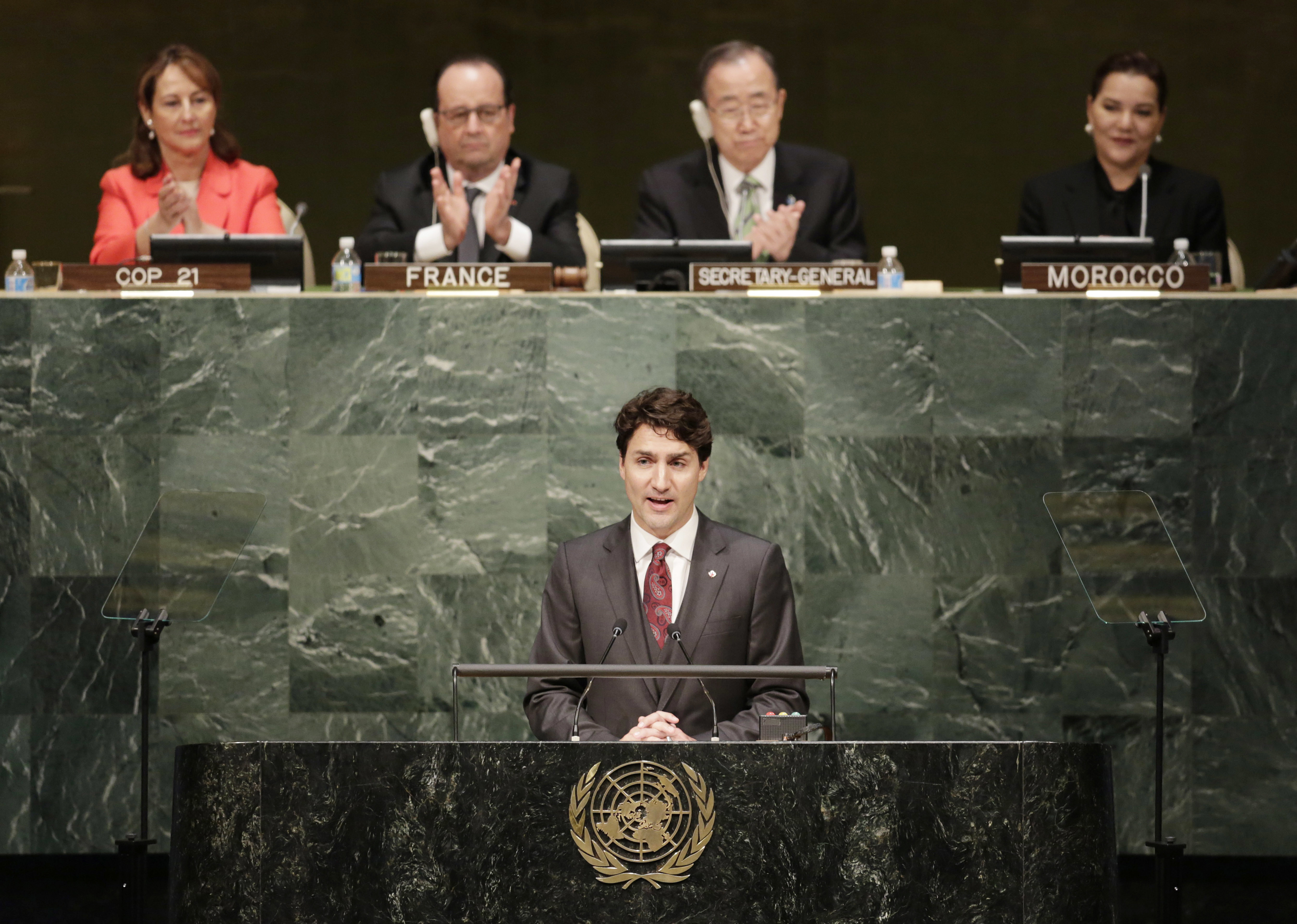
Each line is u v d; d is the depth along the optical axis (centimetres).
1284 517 1691
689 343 1723
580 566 1368
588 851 1055
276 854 1069
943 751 1060
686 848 1054
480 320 1722
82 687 1681
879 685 1706
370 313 1716
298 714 1702
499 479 1717
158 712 1686
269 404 1711
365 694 1705
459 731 1697
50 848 1678
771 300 1722
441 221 2070
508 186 2094
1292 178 3497
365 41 3494
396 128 3497
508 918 1054
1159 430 1703
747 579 1352
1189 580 1362
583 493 1720
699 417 1343
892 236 3562
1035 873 1055
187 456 1706
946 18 3538
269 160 3488
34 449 1695
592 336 1725
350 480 1714
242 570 1705
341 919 1062
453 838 1060
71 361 1700
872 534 1712
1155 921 1552
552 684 1348
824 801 1055
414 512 1716
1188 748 1684
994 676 1702
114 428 1702
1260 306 1695
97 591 1688
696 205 2347
